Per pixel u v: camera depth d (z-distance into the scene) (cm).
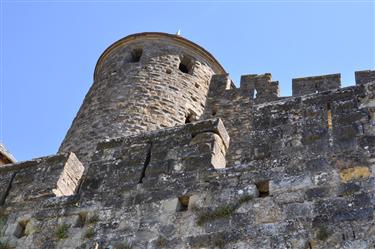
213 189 1124
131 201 1182
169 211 1127
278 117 1177
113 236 1132
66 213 1230
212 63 2880
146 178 1213
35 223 1247
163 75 2625
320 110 1154
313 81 2614
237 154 2292
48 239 1197
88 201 1227
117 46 2881
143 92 2512
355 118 1109
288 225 1004
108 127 2366
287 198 1043
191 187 1151
